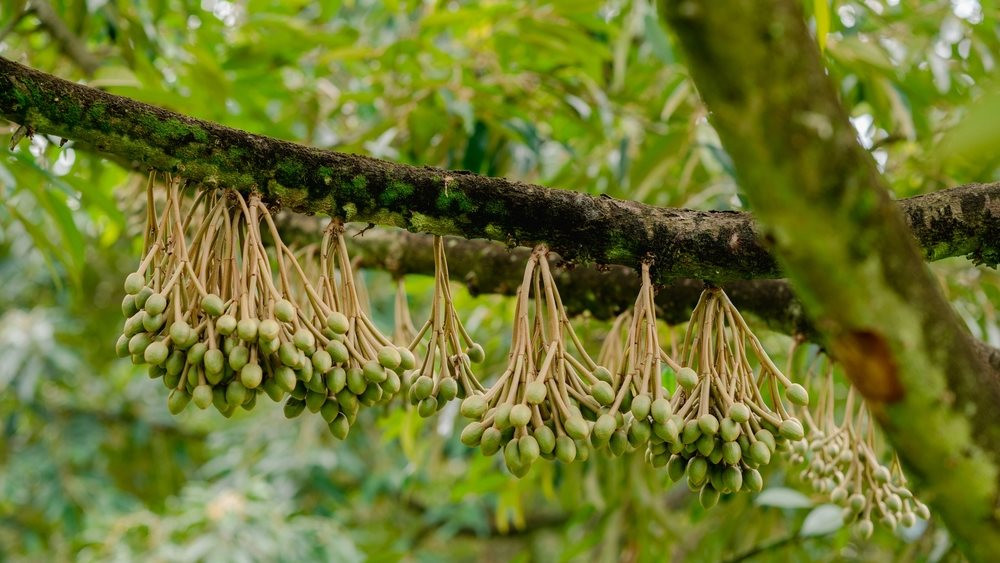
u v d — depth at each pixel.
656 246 1.92
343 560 4.22
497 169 3.01
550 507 5.77
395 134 2.81
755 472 1.89
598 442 1.86
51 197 2.29
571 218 1.92
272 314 1.86
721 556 3.28
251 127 2.83
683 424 1.88
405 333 2.22
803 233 1.64
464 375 1.91
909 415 1.67
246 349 1.86
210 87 2.71
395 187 1.90
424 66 2.94
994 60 2.77
